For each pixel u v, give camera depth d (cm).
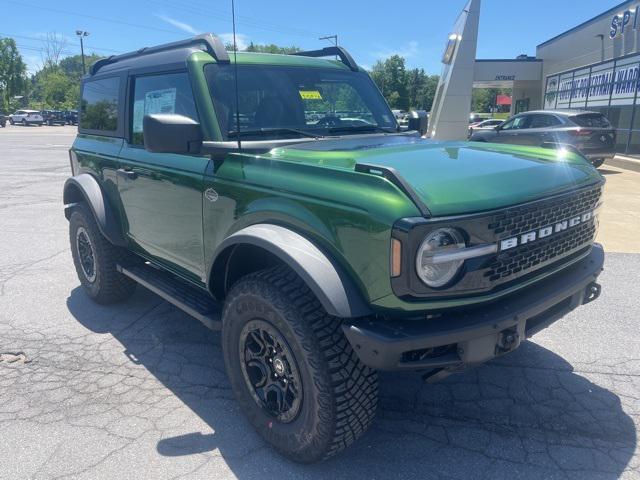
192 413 340
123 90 437
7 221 902
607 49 2170
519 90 3706
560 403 346
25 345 438
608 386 365
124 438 315
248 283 283
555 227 278
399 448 304
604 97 2128
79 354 421
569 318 474
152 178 386
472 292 245
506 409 340
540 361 399
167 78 381
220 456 298
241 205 308
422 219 229
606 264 631
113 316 493
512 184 269
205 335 453
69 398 359
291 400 284
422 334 236
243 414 327
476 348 248
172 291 388
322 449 270
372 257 239
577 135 1374
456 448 303
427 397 354
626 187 1220
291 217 275
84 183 473
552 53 2962
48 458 298
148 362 407
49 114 6147
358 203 244
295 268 253
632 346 421
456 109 1878
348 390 257
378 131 425
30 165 1811
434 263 233
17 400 357
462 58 1841
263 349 294
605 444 305
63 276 611
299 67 408
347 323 248
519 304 263
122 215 444
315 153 303
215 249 329
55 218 927
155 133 293
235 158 317
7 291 562
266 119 366
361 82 450
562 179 293
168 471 287
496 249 248
